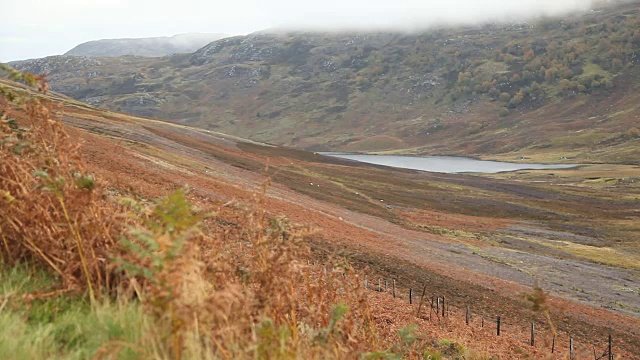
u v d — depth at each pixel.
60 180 4.30
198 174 54.19
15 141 4.75
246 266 4.42
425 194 101.62
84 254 4.25
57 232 4.30
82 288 4.16
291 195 64.31
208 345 3.35
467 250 53.66
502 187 121.56
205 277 4.08
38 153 4.68
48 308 3.86
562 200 106.75
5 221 4.54
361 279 5.13
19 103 4.76
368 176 114.44
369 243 41.41
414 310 16.17
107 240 4.28
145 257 3.44
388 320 11.10
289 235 4.43
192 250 3.40
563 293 41.06
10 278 4.08
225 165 75.62
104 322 3.58
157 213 3.60
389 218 70.12
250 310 3.90
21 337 3.23
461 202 96.12
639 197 110.56
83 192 4.34
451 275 36.00
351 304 4.93
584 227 79.69
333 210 62.47
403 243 48.44
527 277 45.03
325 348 3.95
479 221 78.50
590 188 127.75
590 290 43.72
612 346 25.66
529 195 112.00
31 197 4.49
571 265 53.19
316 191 77.69
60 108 5.02
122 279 4.17
